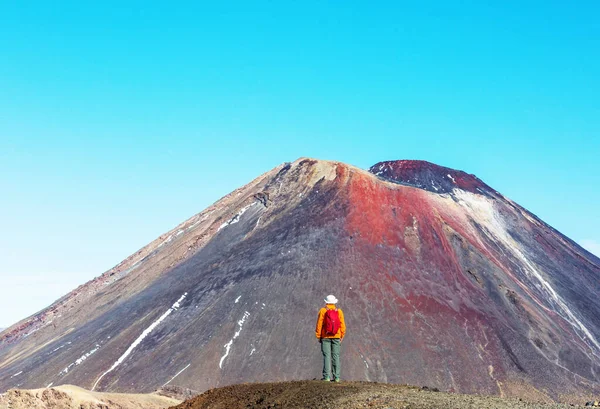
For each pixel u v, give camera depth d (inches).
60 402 2439.7
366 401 752.3
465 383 3966.5
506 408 700.0
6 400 2345.0
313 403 790.5
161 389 3784.5
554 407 736.3
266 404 843.4
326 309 959.0
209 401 943.0
